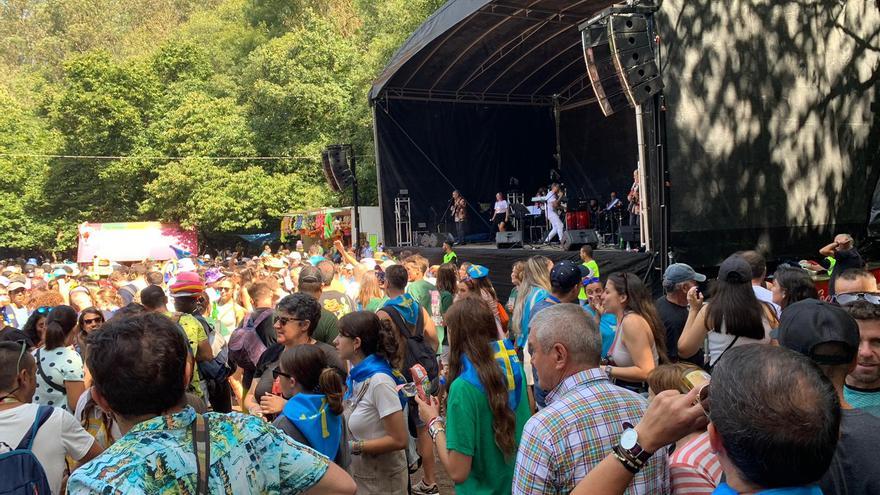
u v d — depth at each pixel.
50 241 35.66
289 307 4.11
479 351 3.03
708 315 3.90
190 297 5.11
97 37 55.66
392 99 18.48
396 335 5.13
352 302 8.09
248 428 1.82
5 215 35.00
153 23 57.19
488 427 2.99
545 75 19.39
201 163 31.08
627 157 19.84
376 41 30.78
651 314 4.27
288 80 32.03
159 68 37.34
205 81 38.00
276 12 42.00
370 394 3.86
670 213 10.18
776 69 11.25
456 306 3.13
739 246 10.73
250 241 35.50
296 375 3.40
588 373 2.34
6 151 36.81
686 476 2.14
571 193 21.36
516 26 15.70
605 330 5.05
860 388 2.58
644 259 10.41
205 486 1.65
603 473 1.79
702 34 10.48
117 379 1.67
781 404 1.36
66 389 4.34
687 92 10.32
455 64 17.45
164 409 1.72
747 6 10.96
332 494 1.92
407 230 18.72
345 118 31.44
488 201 20.30
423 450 5.23
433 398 3.44
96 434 3.88
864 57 12.30
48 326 4.39
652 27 10.01
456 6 14.62
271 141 32.50
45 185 35.12
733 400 1.42
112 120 33.72
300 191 30.92
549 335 2.37
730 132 10.70
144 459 1.60
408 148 18.83
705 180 10.45
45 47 55.56
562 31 16.36
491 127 20.36
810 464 1.37
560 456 2.18
